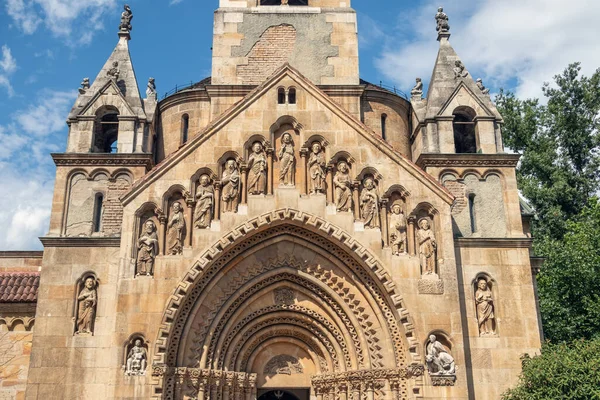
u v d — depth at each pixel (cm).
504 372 2550
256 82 3275
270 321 2736
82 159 2831
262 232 2662
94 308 2573
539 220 4575
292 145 2741
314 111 2783
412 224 2652
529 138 4916
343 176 2689
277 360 2794
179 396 2431
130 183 2822
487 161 2891
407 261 2583
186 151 2688
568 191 4566
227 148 2706
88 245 2662
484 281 2680
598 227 3819
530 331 2611
